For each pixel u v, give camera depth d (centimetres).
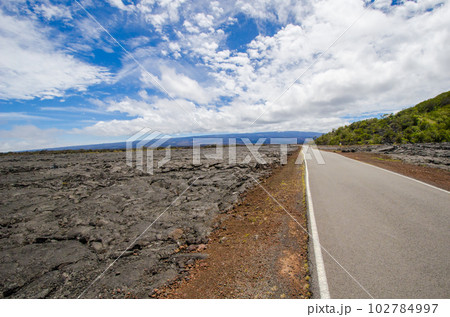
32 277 343
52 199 726
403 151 1850
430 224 411
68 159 1895
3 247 432
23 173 1155
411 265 294
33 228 516
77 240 466
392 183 760
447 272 275
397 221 434
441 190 643
